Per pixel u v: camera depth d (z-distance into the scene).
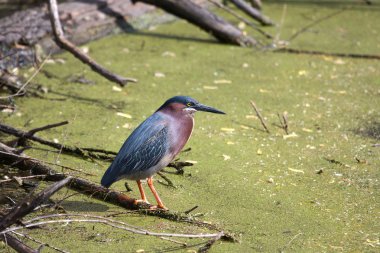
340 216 9.38
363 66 15.98
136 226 8.97
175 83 14.43
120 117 12.62
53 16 13.11
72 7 16.98
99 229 8.91
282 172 10.73
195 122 12.62
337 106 13.59
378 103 13.79
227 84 14.55
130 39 17.03
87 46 16.27
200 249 8.34
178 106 9.48
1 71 13.38
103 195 9.63
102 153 11.07
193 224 9.05
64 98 13.39
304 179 10.51
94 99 13.45
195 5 16.94
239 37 17.02
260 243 8.62
